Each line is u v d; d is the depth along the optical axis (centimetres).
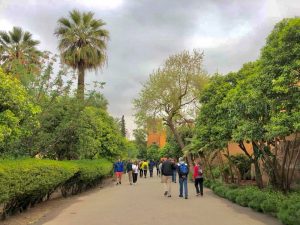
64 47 3058
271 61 1280
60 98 2042
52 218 1280
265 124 1457
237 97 1608
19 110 1231
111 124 3853
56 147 2153
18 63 1938
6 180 1032
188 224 1134
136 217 1271
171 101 4050
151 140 11244
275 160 1717
